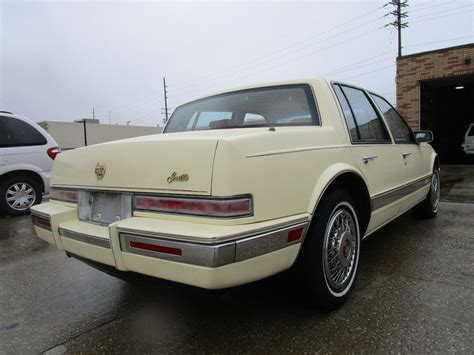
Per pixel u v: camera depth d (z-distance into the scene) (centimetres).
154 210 203
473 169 1174
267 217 196
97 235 220
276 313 248
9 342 226
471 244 377
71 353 213
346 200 260
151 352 210
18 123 636
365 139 309
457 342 205
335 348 205
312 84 288
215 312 253
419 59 1238
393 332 218
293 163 217
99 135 4684
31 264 377
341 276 256
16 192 632
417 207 485
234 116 308
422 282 286
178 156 196
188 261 177
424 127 1330
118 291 300
